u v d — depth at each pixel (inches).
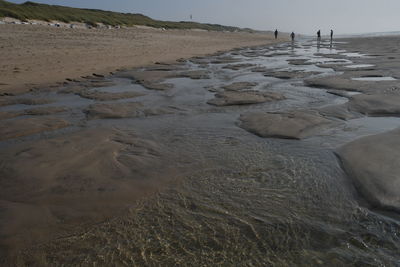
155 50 770.2
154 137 183.9
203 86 347.9
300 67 499.5
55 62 491.8
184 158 151.8
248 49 1050.7
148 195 119.2
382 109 219.0
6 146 174.6
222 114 233.0
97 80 393.7
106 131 194.4
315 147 160.6
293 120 202.1
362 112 217.9
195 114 235.1
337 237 94.1
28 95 308.0
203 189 122.6
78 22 1273.4
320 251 89.0
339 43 1278.3
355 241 92.2
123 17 1831.9
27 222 103.9
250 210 108.6
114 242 94.4
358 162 138.3
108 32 1072.8
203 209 109.7
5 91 319.3
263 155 153.1
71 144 171.8
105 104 267.0
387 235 94.3
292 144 165.8
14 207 112.5
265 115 217.8
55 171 139.6
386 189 115.2
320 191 119.3
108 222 103.7
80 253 90.4
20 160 151.9
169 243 93.6
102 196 119.0
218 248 91.3
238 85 344.2
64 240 95.5
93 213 108.7
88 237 96.7
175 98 291.0
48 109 253.6
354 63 513.3
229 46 1139.3
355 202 111.3
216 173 135.4
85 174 136.3
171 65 546.6
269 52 892.6
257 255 88.3
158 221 103.7
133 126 207.9
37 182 130.4
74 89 334.6
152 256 88.7
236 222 102.3
